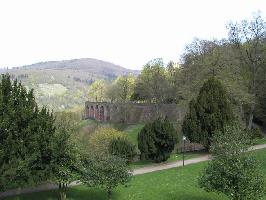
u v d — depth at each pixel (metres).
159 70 120.94
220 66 74.06
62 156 33.66
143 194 36.16
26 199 34.81
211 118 56.88
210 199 34.69
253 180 27.36
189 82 82.25
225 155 28.47
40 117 34.41
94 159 34.03
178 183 39.44
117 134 71.25
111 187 34.06
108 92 154.25
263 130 83.06
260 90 76.38
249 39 73.88
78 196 35.97
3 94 33.84
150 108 119.44
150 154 51.12
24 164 31.72
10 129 32.44
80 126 99.38
